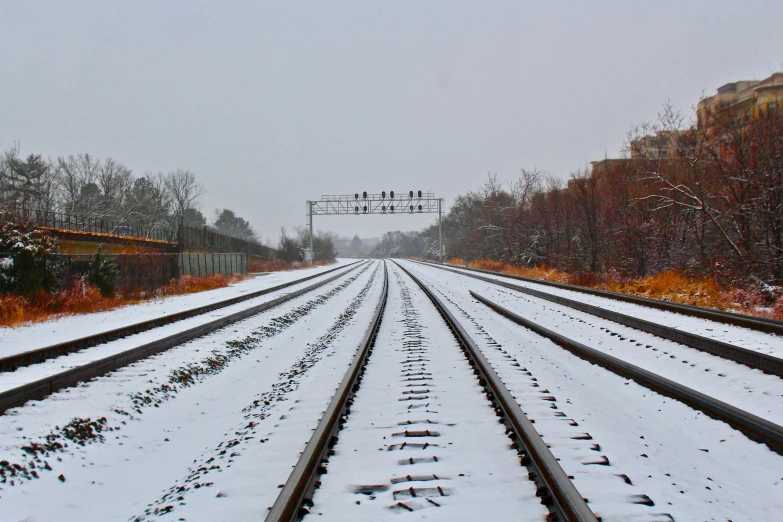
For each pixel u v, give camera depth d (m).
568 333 14.38
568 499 3.83
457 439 5.80
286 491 4.12
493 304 20.27
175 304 23.23
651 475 4.84
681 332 11.09
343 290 33.03
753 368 8.85
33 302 19.09
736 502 4.55
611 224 34.19
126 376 9.12
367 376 9.02
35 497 5.18
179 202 85.50
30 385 7.58
